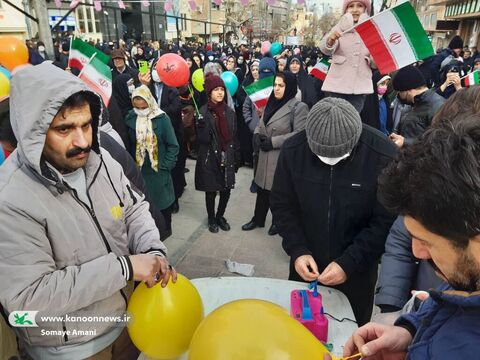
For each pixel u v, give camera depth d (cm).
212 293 152
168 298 121
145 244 145
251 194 485
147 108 318
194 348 93
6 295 106
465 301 59
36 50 793
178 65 414
